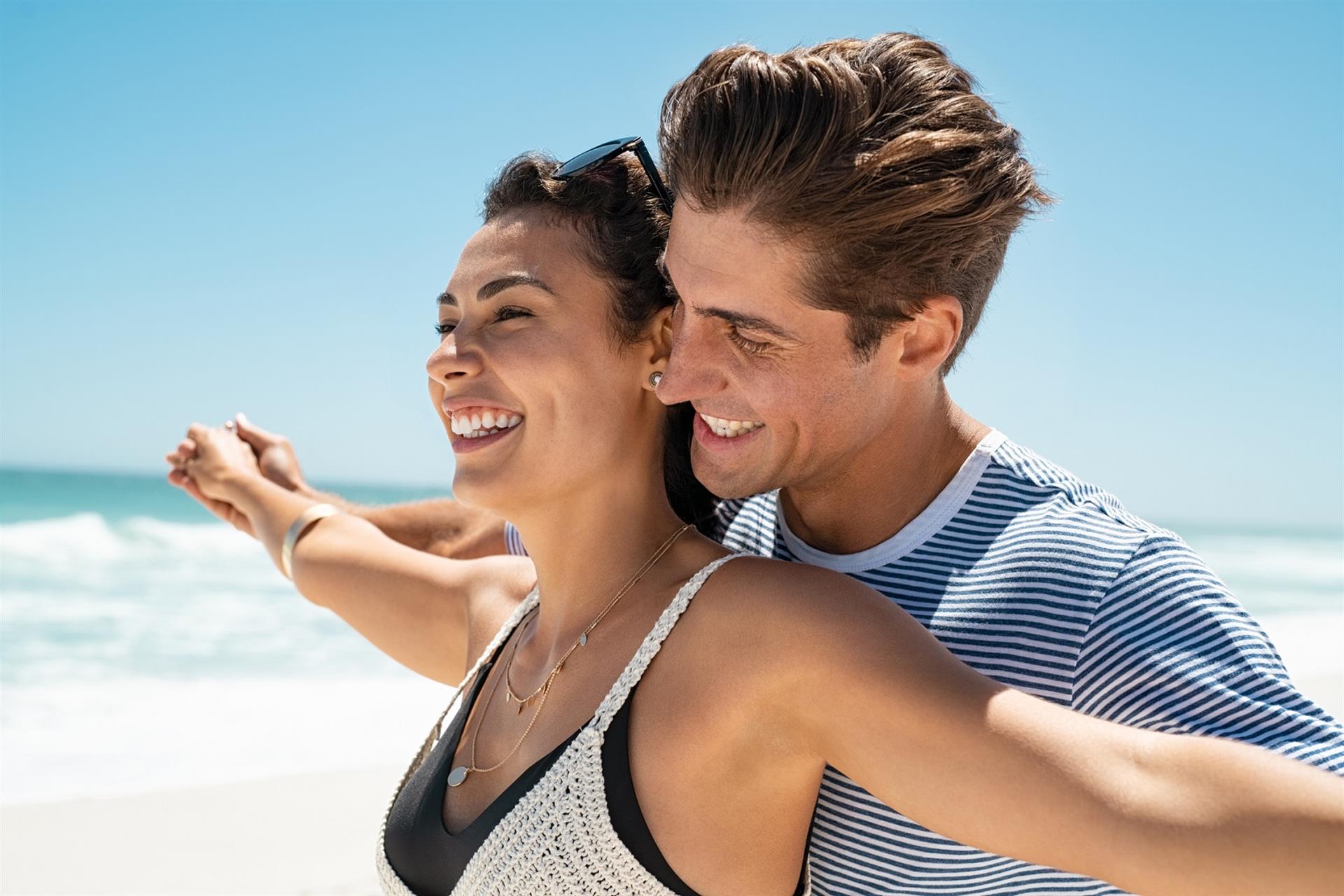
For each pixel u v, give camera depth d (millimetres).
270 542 2629
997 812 1155
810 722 1367
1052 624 1497
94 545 20297
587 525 1647
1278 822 1004
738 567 1501
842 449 1584
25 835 5559
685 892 1431
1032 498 1641
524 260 1614
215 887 4988
